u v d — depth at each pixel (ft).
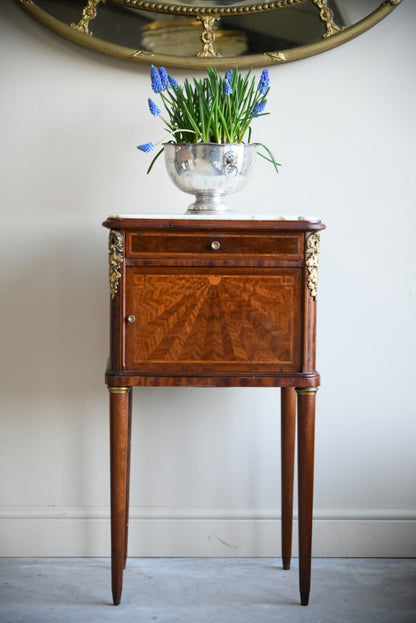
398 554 6.54
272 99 6.45
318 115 6.46
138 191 6.48
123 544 5.63
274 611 5.38
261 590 5.76
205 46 6.35
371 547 6.55
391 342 6.57
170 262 5.18
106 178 6.47
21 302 6.50
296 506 6.61
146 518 6.52
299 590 5.75
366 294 6.55
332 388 6.58
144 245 5.19
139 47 6.32
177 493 6.59
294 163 6.48
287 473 6.13
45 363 6.53
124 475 5.34
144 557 6.52
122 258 5.18
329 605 5.49
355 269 6.53
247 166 5.56
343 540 6.55
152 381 5.21
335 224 6.50
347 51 6.44
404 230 6.52
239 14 6.33
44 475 6.55
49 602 5.50
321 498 6.61
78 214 6.47
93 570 6.17
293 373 5.24
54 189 6.46
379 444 6.59
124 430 5.29
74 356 6.53
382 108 6.47
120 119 6.44
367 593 5.71
